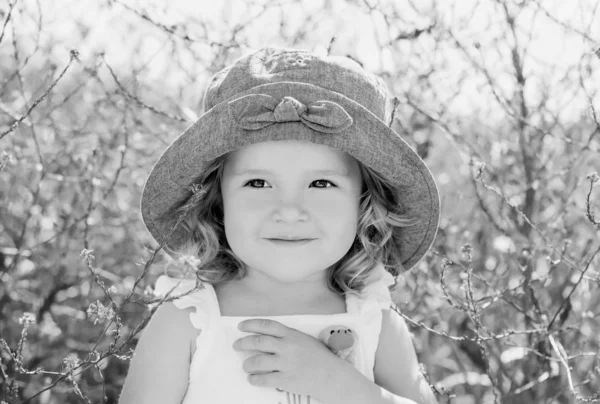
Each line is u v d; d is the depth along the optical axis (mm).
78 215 3303
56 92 3514
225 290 2080
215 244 2133
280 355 1932
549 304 3010
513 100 3088
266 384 1925
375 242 2201
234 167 1959
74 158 3287
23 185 3293
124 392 1969
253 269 2061
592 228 3068
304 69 1965
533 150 3098
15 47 2906
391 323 2158
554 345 2406
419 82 3129
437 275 3117
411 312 3023
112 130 3441
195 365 1969
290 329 1971
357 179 2029
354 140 1905
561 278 3023
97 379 3090
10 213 3266
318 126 1867
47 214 3371
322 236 1937
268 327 1949
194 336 1980
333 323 2049
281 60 1991
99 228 3391
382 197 2141
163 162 2039
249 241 1932
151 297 2322
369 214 2148
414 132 3213
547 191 3146
